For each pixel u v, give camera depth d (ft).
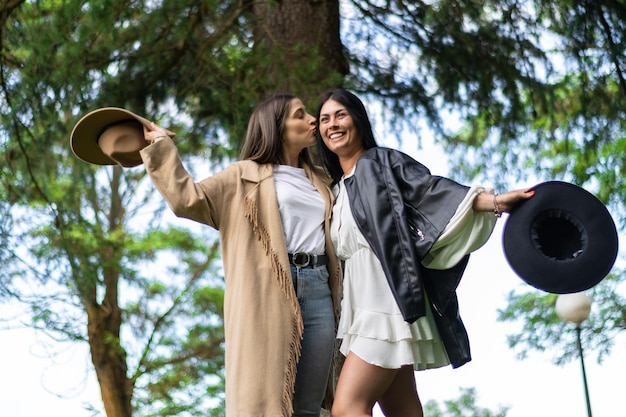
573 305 32.24
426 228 12.37
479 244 12.45
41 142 26.50
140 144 13.32
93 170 30.45
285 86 22.99
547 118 29.37
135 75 26.25
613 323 44.14
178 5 23.58
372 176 12.91
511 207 12.24
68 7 23.39
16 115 25.22
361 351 12.68
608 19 26.76
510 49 27.48
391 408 13.71
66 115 26.09
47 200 28.43
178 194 12.71
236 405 12.60
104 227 50.47
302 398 13.25
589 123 28.35
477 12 27.40
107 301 52.29
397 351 12.64
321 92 22.76
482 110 28.73
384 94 29.60
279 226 13.12
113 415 52.31
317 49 23.45
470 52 28.02
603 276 11.98
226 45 25.80
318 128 14.08
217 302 53.93
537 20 26.96
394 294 12.26
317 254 13.34
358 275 13.01
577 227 12.16
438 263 12.61
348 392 12.62
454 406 57.11
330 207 13.61
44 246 30.22
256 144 13.89
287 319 12.87
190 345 54.54
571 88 28.96
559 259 12.16
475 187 12.23
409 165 12.91
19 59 26.40
